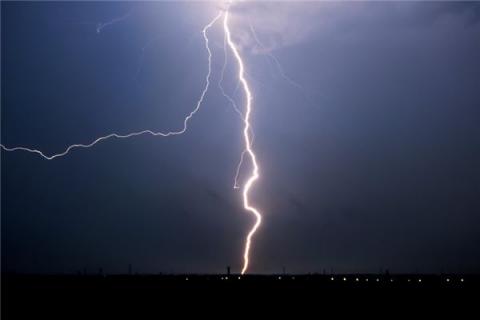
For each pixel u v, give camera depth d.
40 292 18.94
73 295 18.16
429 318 13.80
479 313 14.42
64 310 15.17
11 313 14.66
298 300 16.98
